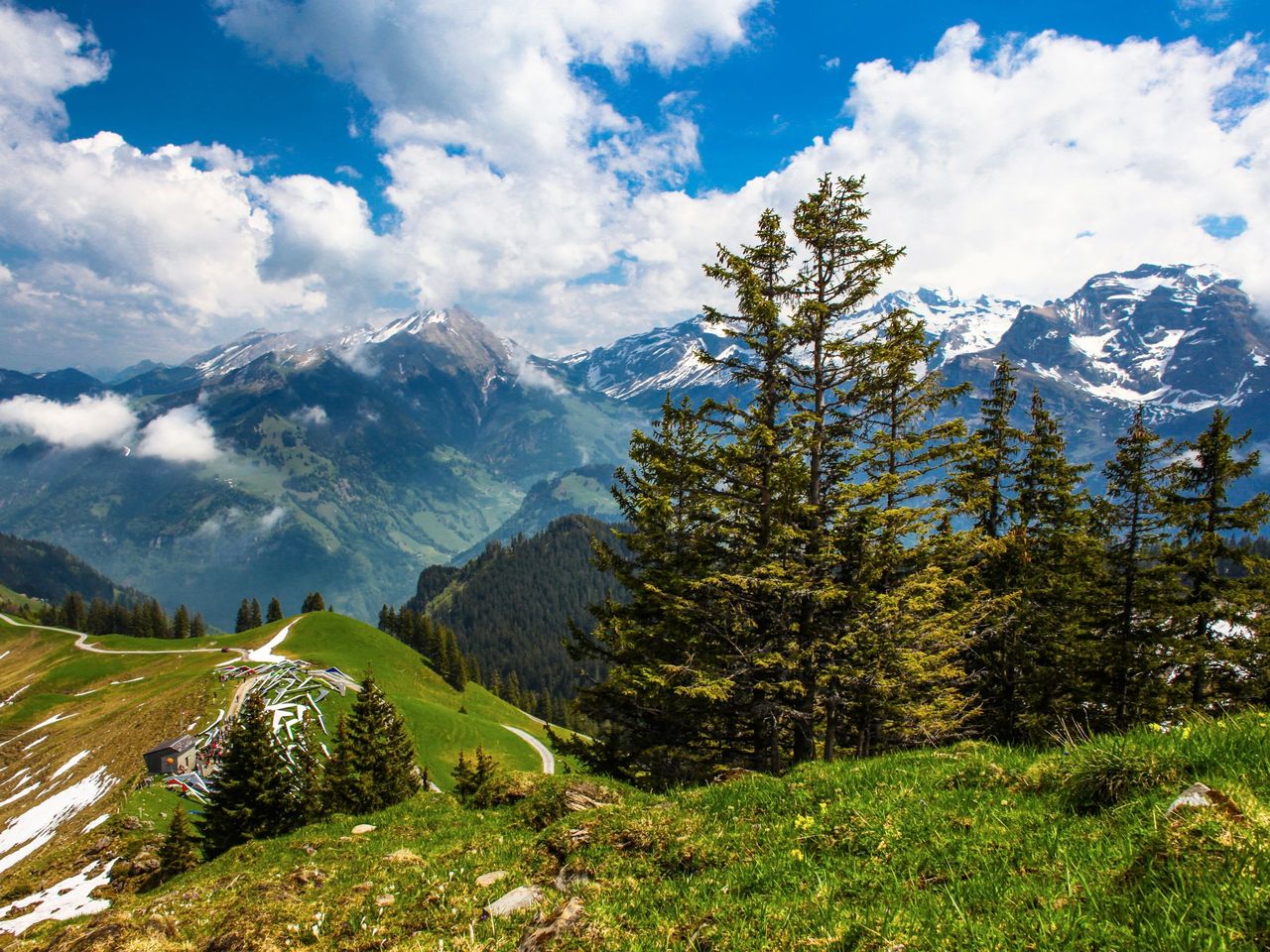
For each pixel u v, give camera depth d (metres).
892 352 17.69
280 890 10.52
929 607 17.83
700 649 19.19
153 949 8.28
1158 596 22.89
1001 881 4.70
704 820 8.38
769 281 19.59
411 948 6.82
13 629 180.75
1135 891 3.99
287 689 91.56
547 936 5.85
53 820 65.25
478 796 17.41
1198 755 5.64
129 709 97.50
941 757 8.92
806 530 18.80
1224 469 22.66
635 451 21.36
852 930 4.43
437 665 143.38
